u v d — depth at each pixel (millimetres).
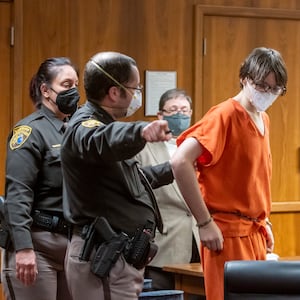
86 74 3721
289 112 8039
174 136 6051
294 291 3309
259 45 7891
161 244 6023
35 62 7211
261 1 7879
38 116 4629
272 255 4684
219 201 4082
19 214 4383
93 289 3633
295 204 8039
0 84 7125
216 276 4086
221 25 7762
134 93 3740
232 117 4031
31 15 7191
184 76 7656
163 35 7574
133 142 3236
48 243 4465
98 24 7383
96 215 3652
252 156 4062
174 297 5137
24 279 4383
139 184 3752
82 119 3621
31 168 4469
